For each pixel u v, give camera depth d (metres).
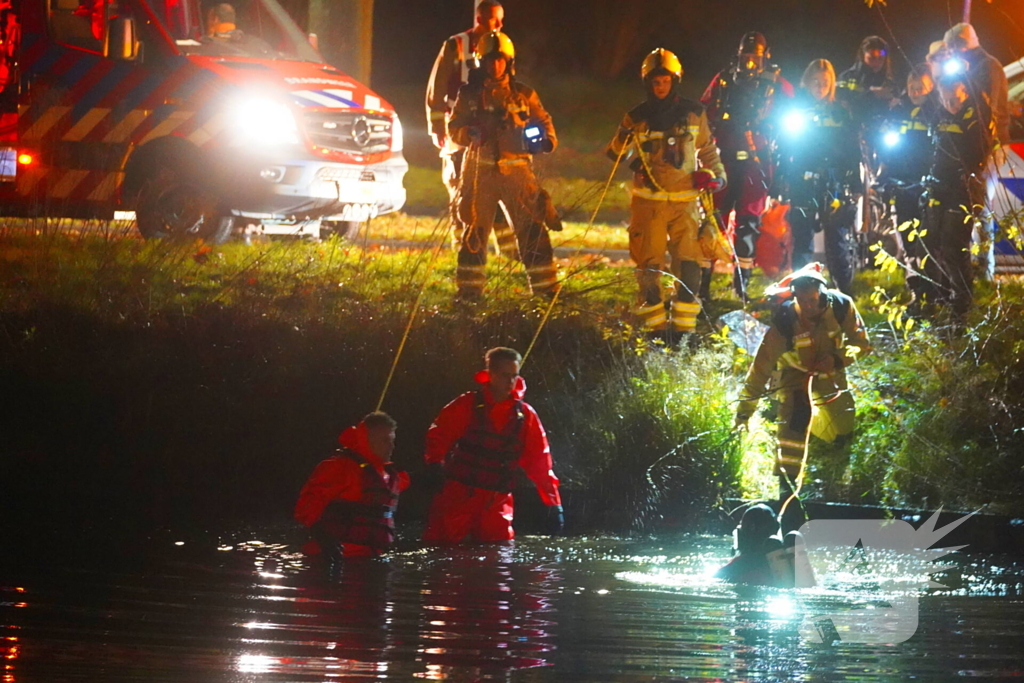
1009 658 12.61
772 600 15.33
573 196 46.16
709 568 17.41
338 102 34.50
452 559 17.92
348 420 23.81
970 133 28.16
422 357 25.19
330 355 24.95
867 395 22.84
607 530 20.83
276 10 38.78
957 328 26.47
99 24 34.53
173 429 23.23
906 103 29.42
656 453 22.06
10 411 23.22
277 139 33.34
